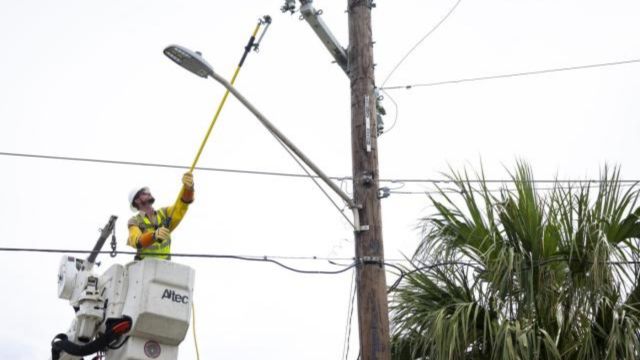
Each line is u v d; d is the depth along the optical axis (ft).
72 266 33.83
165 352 31.58
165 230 32.99
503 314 36.06
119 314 31.50
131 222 34.50
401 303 38.27
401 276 38.42
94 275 32.78
